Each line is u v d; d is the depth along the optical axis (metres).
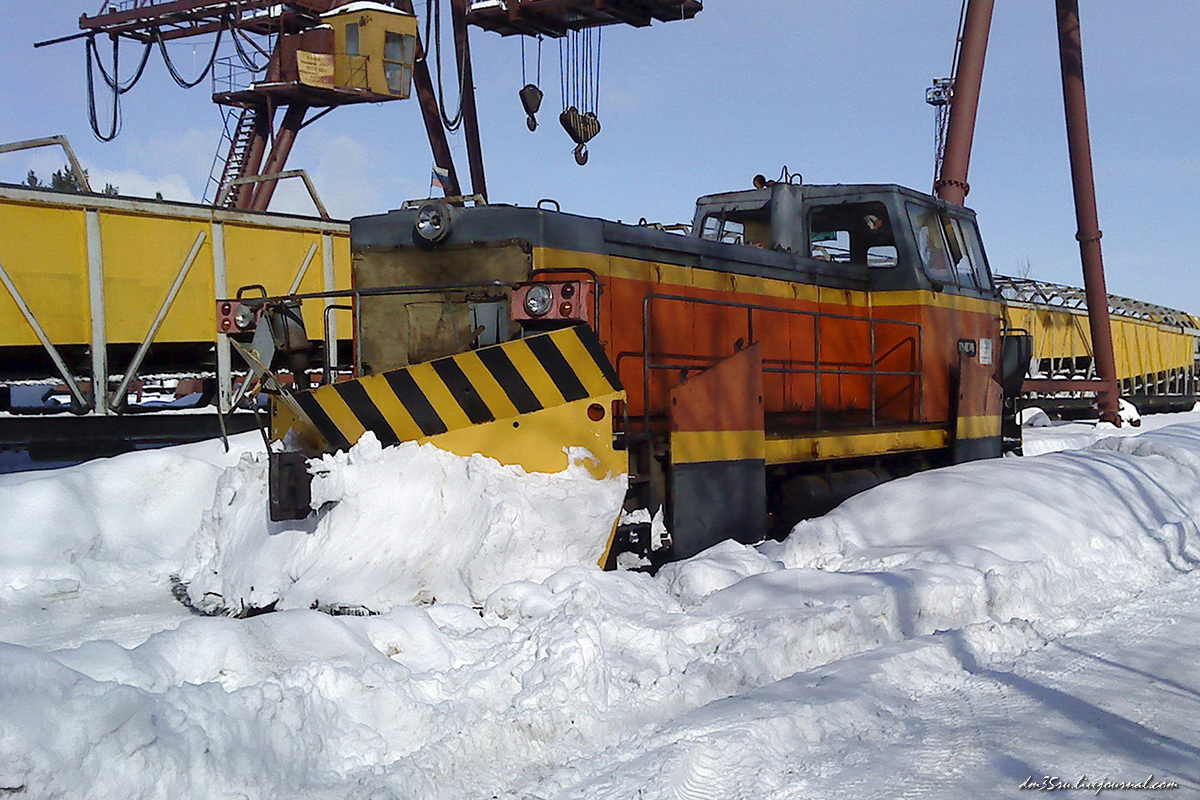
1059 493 7.44
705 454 6.38
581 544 5.39
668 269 7.10
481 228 6.32
